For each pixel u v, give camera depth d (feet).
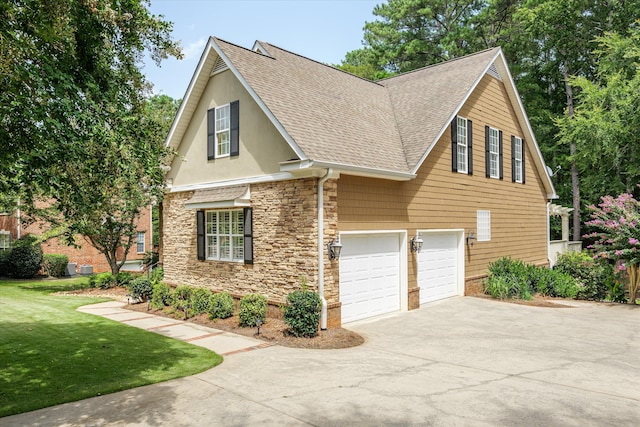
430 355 30.25
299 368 27.07
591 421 19.53
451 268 53.06
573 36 97.96
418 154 44.73
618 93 78.23
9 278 81.51
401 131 50.31
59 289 65.26
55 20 20.81
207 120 47.32
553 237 112.16
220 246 46.44
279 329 36.14
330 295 36.99
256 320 36.37
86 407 21.17
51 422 19.49
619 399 22.13
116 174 39.04
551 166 107.86
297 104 41.93
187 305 43.88
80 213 28.81
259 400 21.88
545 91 111.24
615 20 92.84
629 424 19.25
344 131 42.78
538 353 30.83
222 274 45.34
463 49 115.55
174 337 34.99
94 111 25.00
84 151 24.79
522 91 106.42
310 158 34.37
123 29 26.20
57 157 22.89
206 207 44.21
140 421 19.57
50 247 87.35
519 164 66.49
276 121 37.14
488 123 59.11
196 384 24.27
